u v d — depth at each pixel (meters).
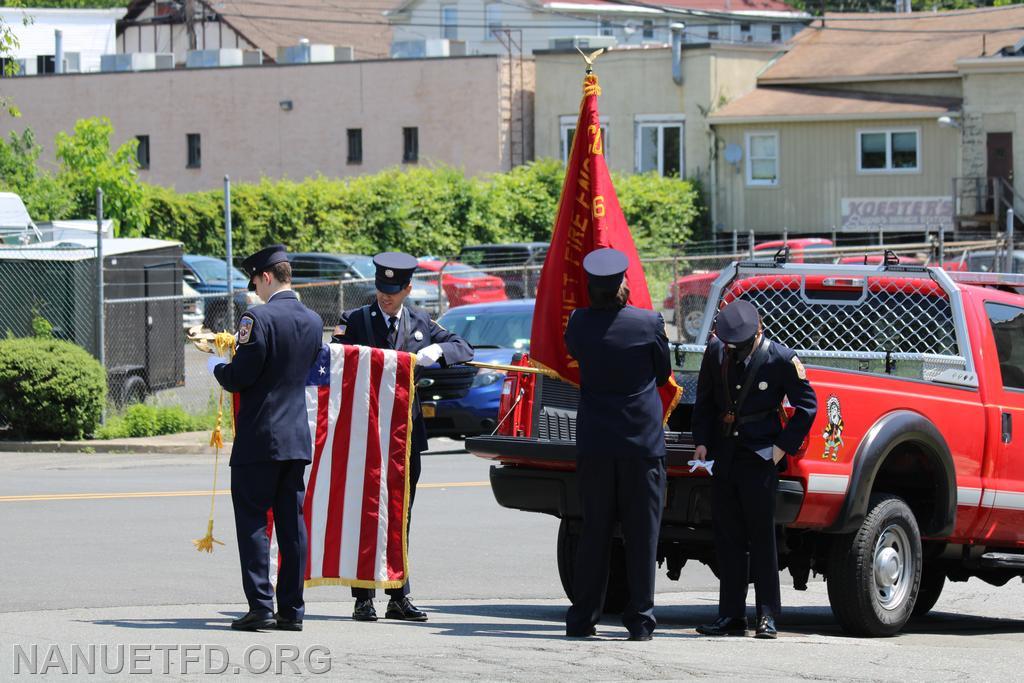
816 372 21.53
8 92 148.25
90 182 96.19
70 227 74.00
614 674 17.62
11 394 52.12
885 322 25.94
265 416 20.16
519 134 134.25
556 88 133.50
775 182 126.25
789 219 125.88
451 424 46.28
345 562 21.97
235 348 20.11
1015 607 29.19
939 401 23.23
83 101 146.50
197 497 38.12
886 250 26.77
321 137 139.00
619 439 20.20
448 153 134.38
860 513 21.72
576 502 22.67
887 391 22.36
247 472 20.23
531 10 161.00
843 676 18.02
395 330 22.91
